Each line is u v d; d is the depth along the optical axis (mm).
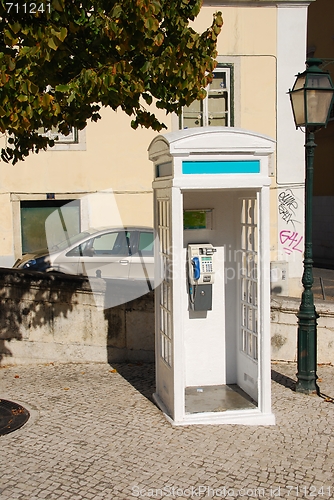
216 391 7008
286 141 14938
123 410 6562
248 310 6828
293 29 14625
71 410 6559
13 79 5684
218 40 14516
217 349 7215
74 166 14570
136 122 6910
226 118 14820
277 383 7695
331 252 24406
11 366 8414
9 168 14445
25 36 5988
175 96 6797
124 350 8414
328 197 24469
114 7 5895
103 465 5230
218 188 5930
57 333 8414
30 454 5441
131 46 6312
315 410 6691
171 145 5789
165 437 5832
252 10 14492
